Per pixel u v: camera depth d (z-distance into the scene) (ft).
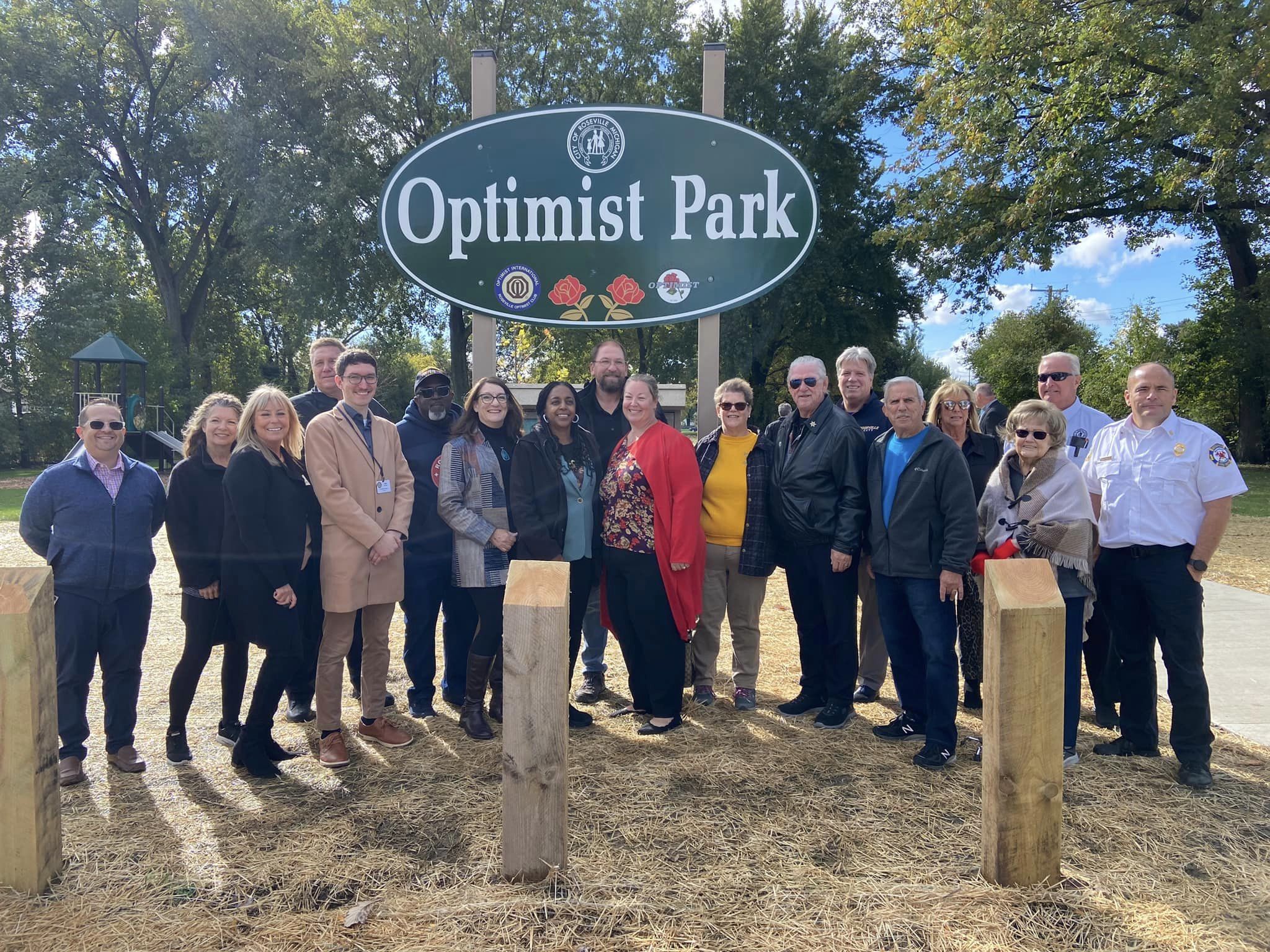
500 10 71.82
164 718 12.82
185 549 10.70
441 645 18.01
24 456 84.43
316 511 11.06
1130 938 6.97
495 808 9.47
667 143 14.37
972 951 6.79
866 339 73.67
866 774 10.54
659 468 11.90
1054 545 10.63
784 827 9.01
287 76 69.77
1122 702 11.47
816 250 70.38
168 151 85.20
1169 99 45.62
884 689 14.82
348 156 69.46
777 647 17.58
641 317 14.65
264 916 7.34
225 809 9.49
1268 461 72.54
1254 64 41.83
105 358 64.44
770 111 70.54
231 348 103.81
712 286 14.55
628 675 14.70
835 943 6.89
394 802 9.62
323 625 11.50
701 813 9.34
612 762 10.89
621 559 12.07
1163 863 8.26
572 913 7.29
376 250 70.95
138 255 101.09
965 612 13.30
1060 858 7.82
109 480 10.62
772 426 13.21
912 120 55.88
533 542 11.52
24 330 82.07
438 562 12.82
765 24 68.85
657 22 70.69
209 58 70.90
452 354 78.13
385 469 11.28
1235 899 7.61
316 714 12.79
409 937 6.98
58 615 10.25
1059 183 47.98
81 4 79.71
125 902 7.52
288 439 10.90
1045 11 48.16
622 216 14.51
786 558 12.91
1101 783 10.27
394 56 68.28
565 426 12.14
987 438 13.53
